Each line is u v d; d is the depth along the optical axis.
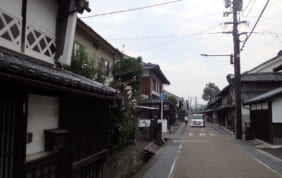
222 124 43.62
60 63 5.39
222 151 13.91
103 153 6.13
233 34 22.30
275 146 15.23
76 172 5.02
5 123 3.16
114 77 13.55
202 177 8.24
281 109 16.03
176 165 10.11
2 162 3.12
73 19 5.50
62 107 4.53
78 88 3.92
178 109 56.06
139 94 11.02
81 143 5.12
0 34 3.89
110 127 7.57
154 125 15.77
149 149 12.08
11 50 3.96
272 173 8.73
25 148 3.47
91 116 5.61
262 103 17.89
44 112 4.10
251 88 29.20
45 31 4.99
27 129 3.69
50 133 4.09
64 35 5.39
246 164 10.30
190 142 18.47
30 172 3.62
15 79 2.70
